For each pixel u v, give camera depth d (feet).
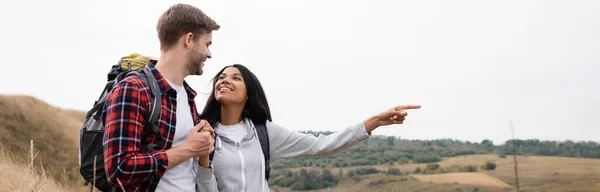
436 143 437.99
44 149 88.17
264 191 9.93
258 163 9.88
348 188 279.49
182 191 7.83
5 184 9.55
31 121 96.78
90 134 7.27
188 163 8.12
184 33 7.80
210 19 8.24
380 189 273.54
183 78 8.03
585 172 217.15
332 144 10.31
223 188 9.55
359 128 10.14
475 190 242.58
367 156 372.58
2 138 81.56
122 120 6.86
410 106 9.94
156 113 7.27
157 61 8.24
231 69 10.27
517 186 12.58
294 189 269.64
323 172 292.81
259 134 10.11
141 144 7.22
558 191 184.55
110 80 8.05
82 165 7.25
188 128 7.93
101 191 7.41
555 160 226.38
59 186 18.79
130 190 7.24
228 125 10.20
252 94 10.19
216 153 9.68
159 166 6.98
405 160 366.63
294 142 10.55
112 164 6.75
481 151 378.12
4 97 96.53
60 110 128.77
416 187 270.46
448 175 295.07
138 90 7.09
